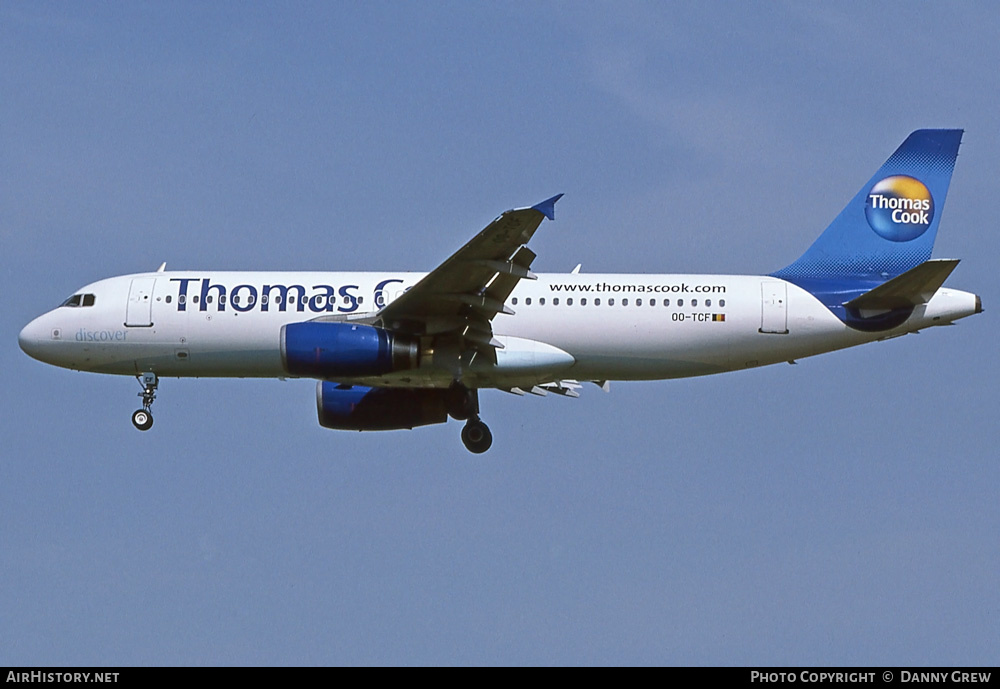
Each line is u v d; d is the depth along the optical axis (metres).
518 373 121.06
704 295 122.25
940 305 121.88
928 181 129.25
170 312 122.38
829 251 128.38
